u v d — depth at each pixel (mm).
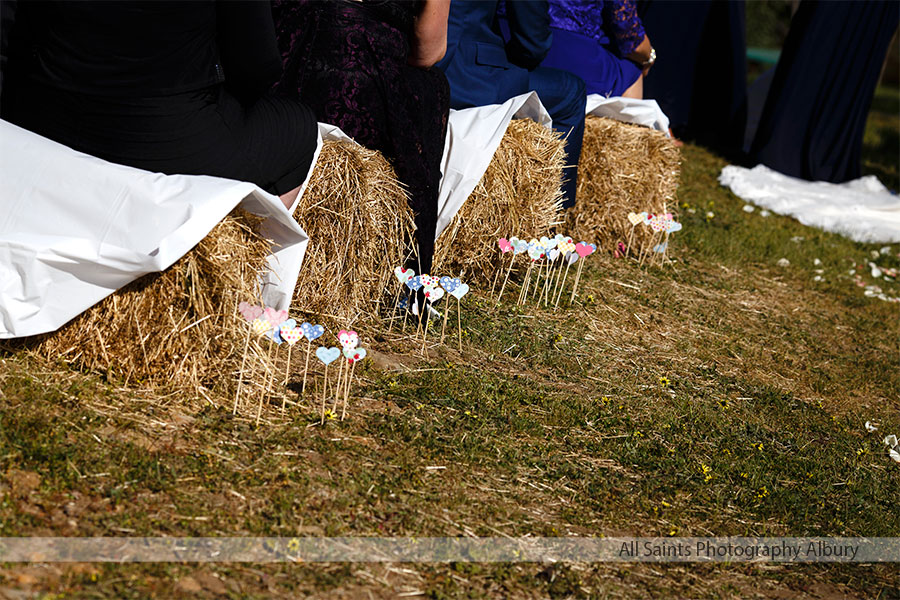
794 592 2922
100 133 3260
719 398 4301
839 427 4293
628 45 6309
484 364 4035
